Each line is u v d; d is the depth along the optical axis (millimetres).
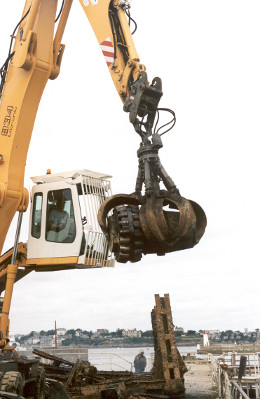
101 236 10203
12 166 9695
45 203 10422
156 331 10047
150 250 5523
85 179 10234
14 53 10047
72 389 7766
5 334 9492
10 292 9859
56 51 10266
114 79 8773
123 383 8359
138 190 5660
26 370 5859
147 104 6371
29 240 10469
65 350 16453
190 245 5395
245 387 13211
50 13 10086
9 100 9961
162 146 5859
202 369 19094
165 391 8914
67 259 9953
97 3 9305
